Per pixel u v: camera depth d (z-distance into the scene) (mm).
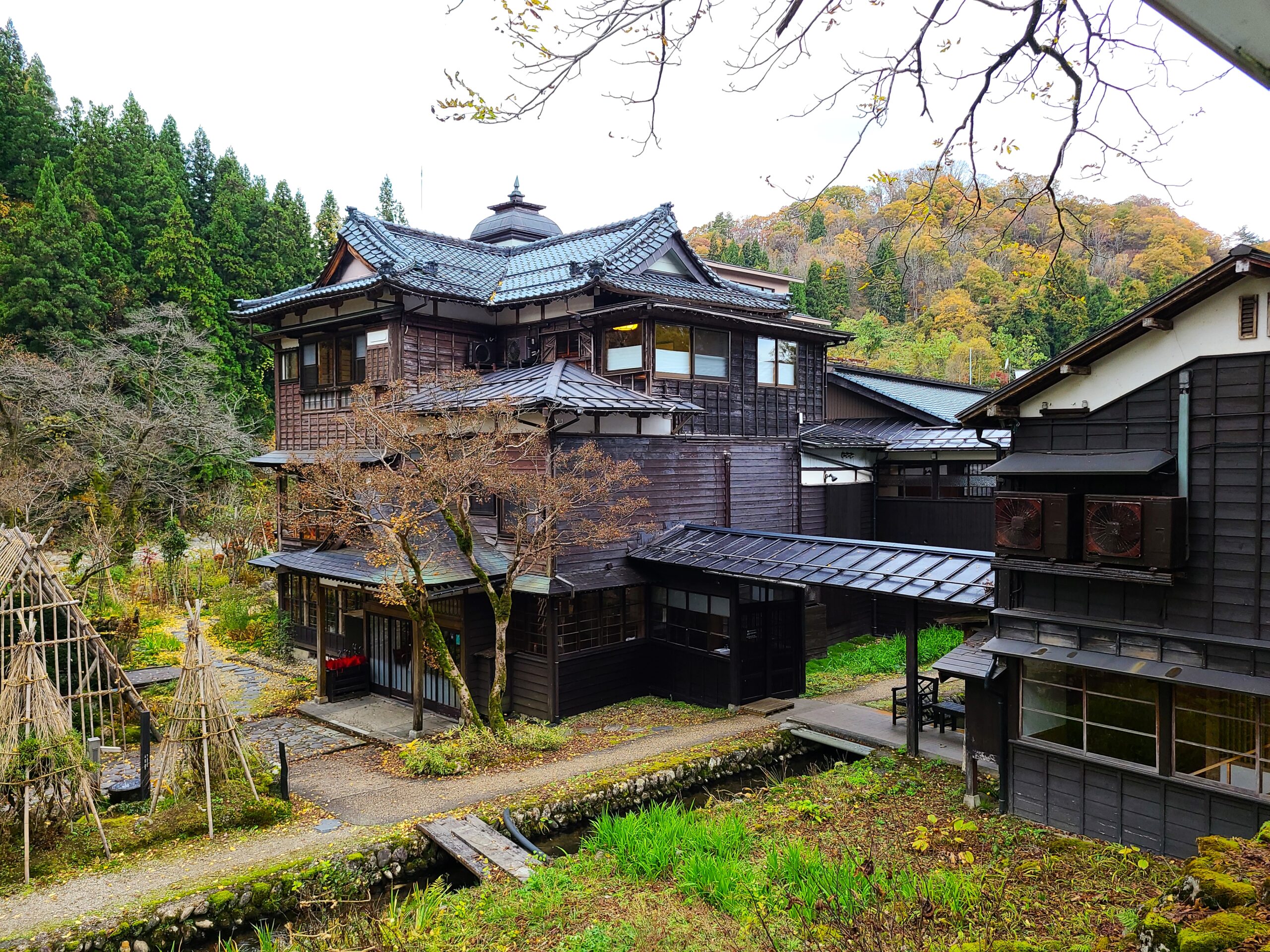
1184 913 4961
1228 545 8445
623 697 15883
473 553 13648
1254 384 8219
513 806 10539
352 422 15992
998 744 10297
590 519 15031
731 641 14906
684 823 9523
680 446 16594
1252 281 8180
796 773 13180
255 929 8062
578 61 4445
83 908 8086
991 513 18547
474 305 17938
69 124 39969
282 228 39625
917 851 9023
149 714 11695
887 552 13367
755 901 7770
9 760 9383
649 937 7105
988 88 4715
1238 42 2168
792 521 18938
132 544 22969
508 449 14898
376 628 16984
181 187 40438
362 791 11469
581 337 17047
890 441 19578
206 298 34312
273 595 24000
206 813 10023
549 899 7996
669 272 18891
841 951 6348
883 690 16141
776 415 18797
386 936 7457
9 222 30312
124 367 25250
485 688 15242
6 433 21688
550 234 23359
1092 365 9461
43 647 10742
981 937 6645
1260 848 5590
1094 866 8523
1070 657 9398
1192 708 8742
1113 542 8828
